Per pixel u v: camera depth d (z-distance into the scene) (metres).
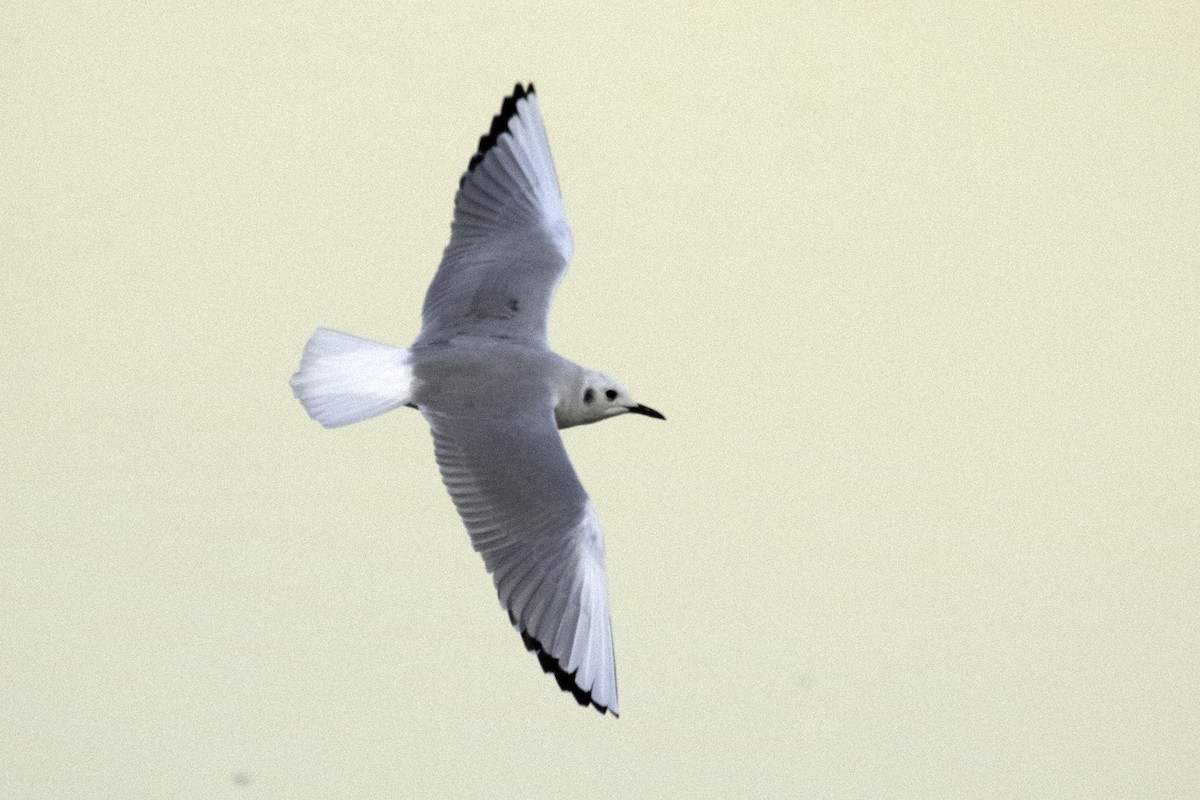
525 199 11.81
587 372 10.68
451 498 9.79
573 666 9.55
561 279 11.34
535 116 12.13
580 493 9.84
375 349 10.23
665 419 10.80
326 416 9.89
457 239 11.51
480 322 10.86
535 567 9.64
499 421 9.99
